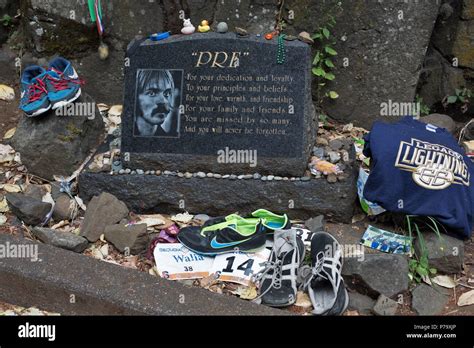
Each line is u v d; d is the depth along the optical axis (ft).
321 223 11.78
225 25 12.37
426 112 15.17
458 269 10.94
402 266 10.59
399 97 14.35
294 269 10.55
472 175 11.86
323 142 13.16
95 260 10.78
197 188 12.21
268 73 12.05
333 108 14.76
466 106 14.97
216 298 10.02
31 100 12.59
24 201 12.00
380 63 14.15
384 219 11.96
